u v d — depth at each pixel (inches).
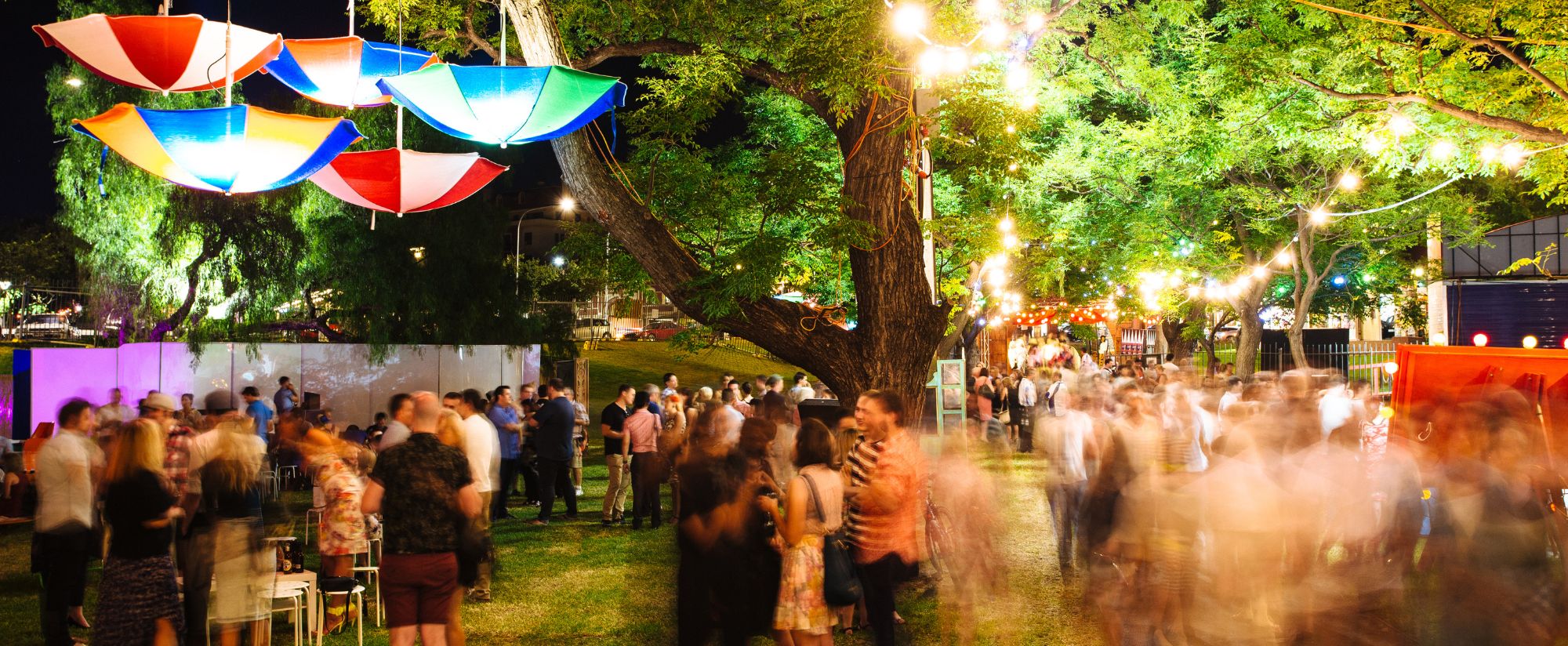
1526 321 768.9
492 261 885.2
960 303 774.5
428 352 840.3
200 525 249.4
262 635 269.3
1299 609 253.9
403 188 354.0
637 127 462.0
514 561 406.9
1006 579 282.7
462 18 466.3
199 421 464.4
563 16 454.0
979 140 395.9
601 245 485.7
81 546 285.3
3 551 434.6
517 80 299.0
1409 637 250.8
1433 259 891.4
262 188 308.8
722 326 401.1
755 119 738.8
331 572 305.9
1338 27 534.9
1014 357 1284.4
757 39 447.8
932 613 307.6
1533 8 415.8
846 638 287.0
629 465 547.8
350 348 807.1
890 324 394.6
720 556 229.1
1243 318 958.4
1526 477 223.3
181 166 291.6
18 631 306.2
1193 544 251.1
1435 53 490.0
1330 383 415.8
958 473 270.7
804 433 236.7
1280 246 989.2
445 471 228.1
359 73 360.5
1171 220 931.3
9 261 1545.3
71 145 745.0
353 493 309.3
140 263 761.6
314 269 795.4
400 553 222.7
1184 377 405.7
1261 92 597.0
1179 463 337.4
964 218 637.3
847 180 405.7
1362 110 525.7
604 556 415.2
